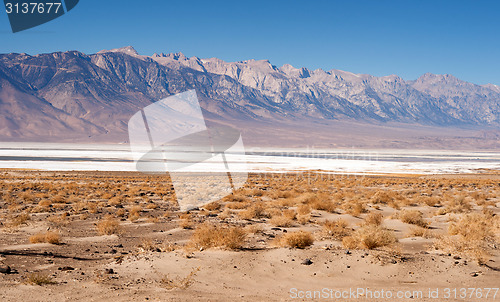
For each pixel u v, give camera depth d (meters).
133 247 14.20
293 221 20.53
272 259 10.80
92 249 13.70
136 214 22.73
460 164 126.69
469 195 39.97
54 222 19.92
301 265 10.31
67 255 12.50
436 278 9.53
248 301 7.79
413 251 12.46
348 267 10.21
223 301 7.71
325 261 10.63
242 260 10.72
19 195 33.16
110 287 8.44
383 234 12.47
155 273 9.60
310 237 12.87
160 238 16.17
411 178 72.19
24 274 9.62
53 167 84.88
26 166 86.38
